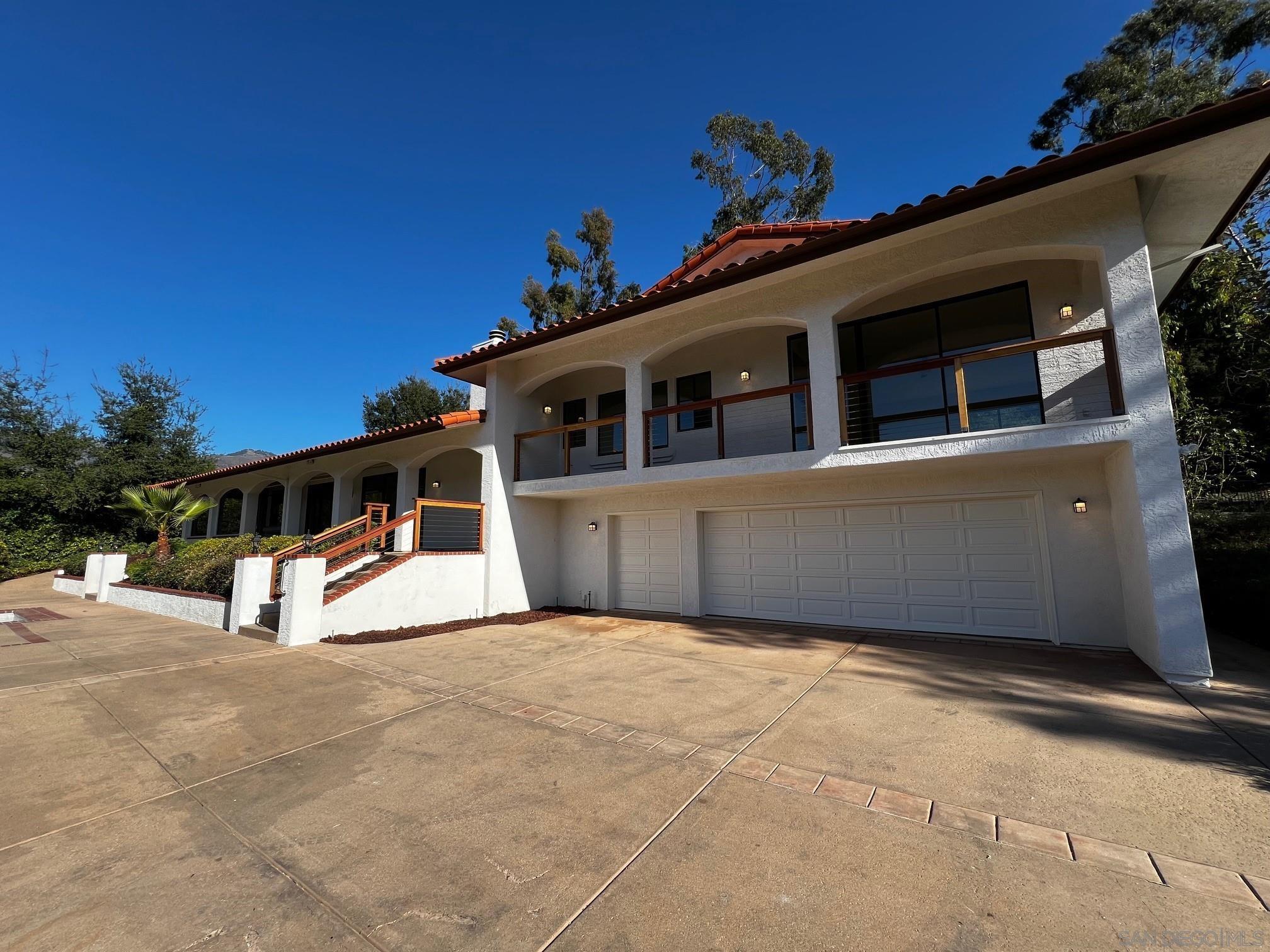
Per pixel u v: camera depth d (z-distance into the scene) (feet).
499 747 14.25
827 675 21.02
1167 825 10.07
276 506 74.38
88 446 78.95
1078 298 27.14
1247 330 42.06
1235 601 26.61
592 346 35.27
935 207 21.94
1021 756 13.26
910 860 9.05
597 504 41.42
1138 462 19.95
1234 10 62.18
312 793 11.82
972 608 28.53
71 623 34.83
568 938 7.31
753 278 27.02
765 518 34.83
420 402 107.76
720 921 7.62
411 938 7.35
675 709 17.19
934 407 30.01
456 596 34.96
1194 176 20.31
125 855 9.45
